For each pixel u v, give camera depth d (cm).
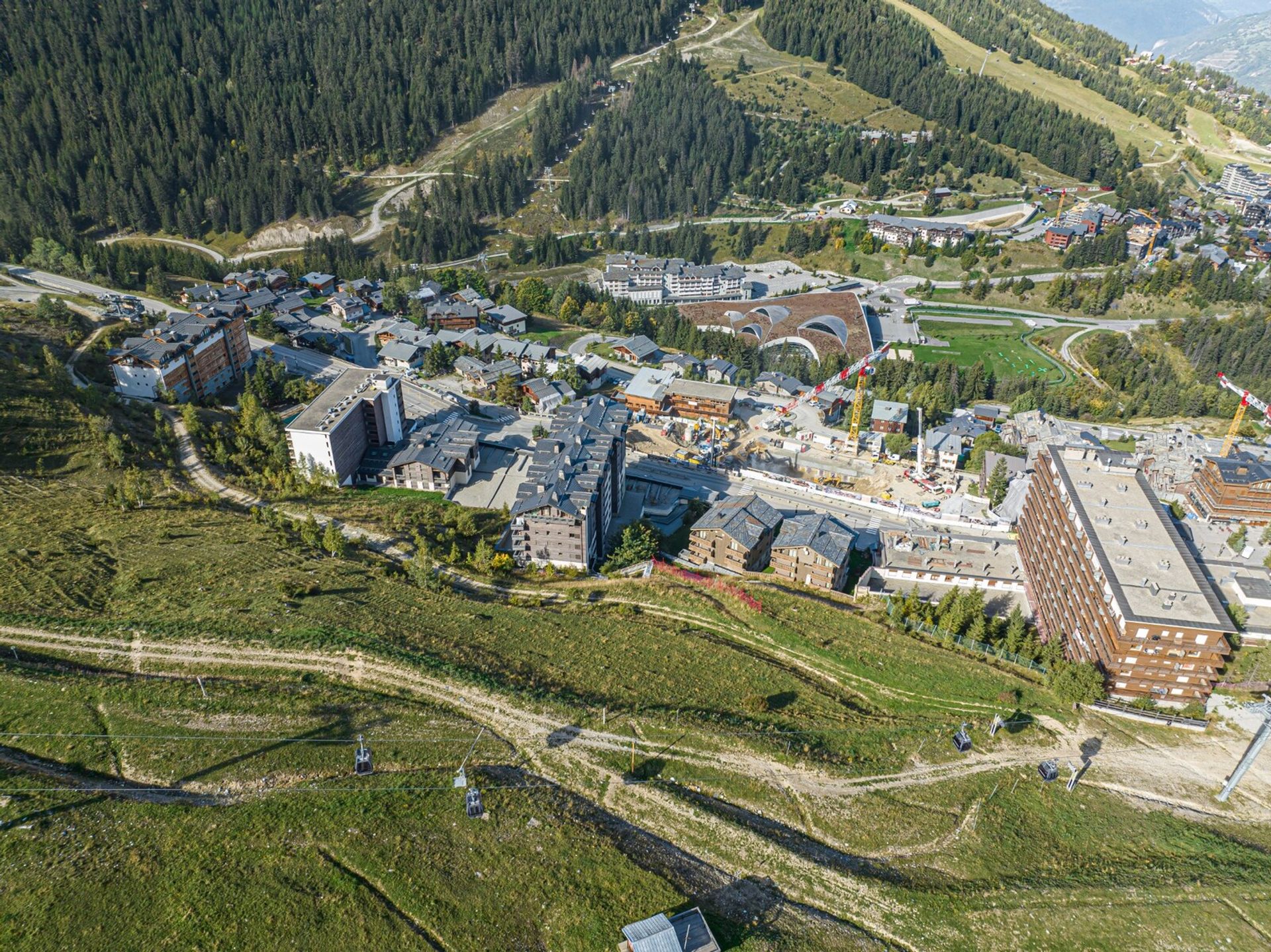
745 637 11225
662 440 19525
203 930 5900
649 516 15962
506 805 7219
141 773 7175
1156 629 9706
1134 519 11525
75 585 10031
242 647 9044
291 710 8075
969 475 18775
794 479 18450
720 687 9656
